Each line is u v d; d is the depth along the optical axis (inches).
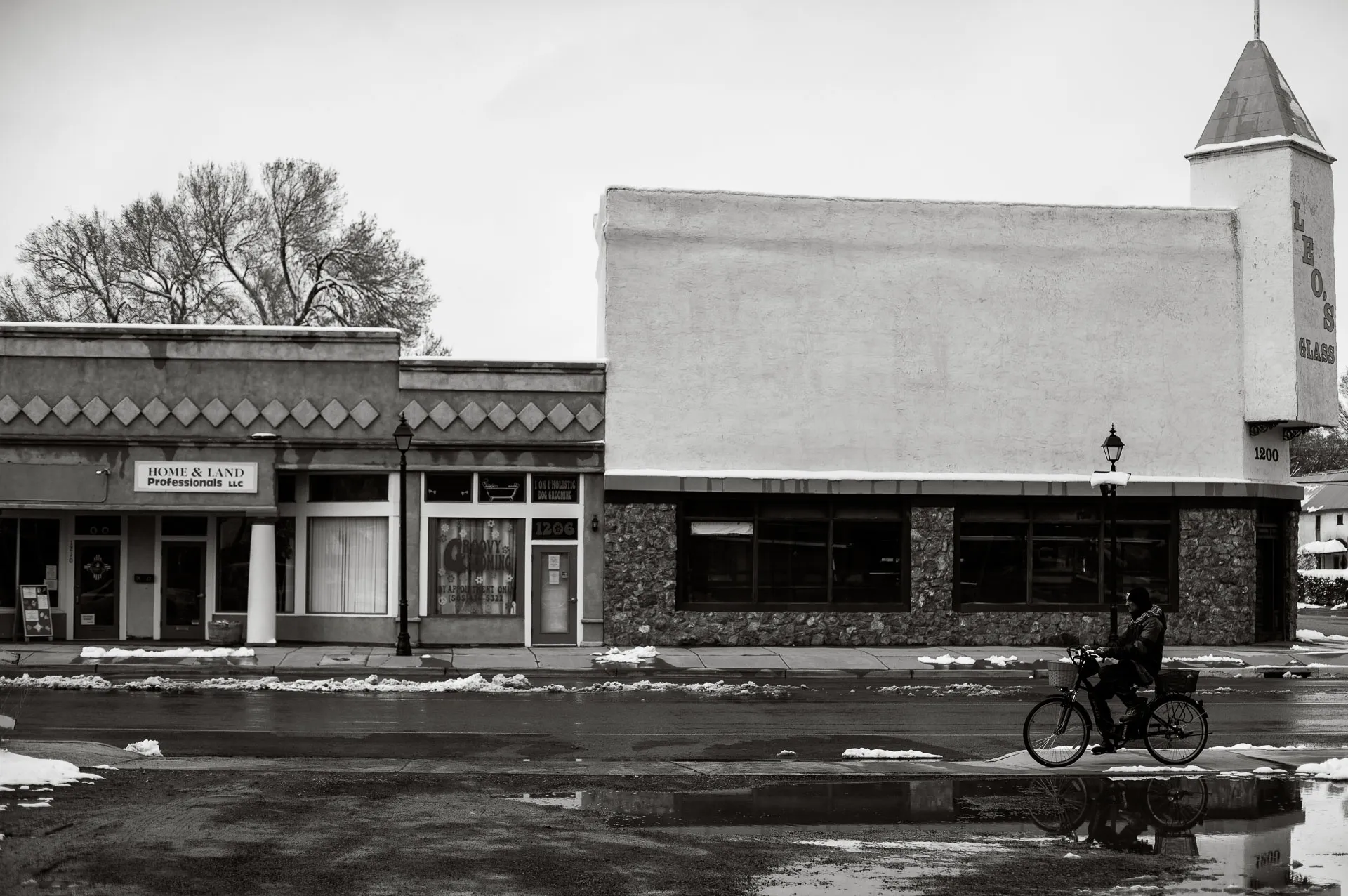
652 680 1001.5
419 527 1170.6
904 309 1235.9
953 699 876.0
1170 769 569.3
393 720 732.0
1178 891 356.8
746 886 357.1
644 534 1188.5
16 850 374.0
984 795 495.8
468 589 1178.0
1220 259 1277.1
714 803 475.2
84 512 1160.8
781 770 566.6
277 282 2089.1
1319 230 1299.2
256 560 1151.6
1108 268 1261.1
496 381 1179.9
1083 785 518.9
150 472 1145.4
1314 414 1277.1
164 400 1149.1
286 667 995.9
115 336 1146.0
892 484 1216.2
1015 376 1247.5
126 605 1184.2
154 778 495.8
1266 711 816.3
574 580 1184.8
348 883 352.2
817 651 1168.2
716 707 816.9
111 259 2022.6
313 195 2091.5
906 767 574.9
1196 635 1259.8
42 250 2007.9
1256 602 1284.4
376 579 1181.1
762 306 1218.0
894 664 1085.1
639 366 1198.3
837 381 1224.2
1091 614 1240.2
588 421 1189.1
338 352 1166.3
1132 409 1262.3
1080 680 595.5
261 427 1157.1
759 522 1210.0
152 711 757.3
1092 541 1252.5
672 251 1208.8
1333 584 2512.3
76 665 980.6
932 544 1222.9
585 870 371.2
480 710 786.8
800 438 1217.4
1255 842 416.8
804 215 1226.6
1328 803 480.7
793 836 421.4
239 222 2075.5
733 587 1204.5
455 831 417.1
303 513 1189.7
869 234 1234.0
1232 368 1278.3
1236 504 1267.2
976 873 374.3
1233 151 1284.4
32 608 1150.3
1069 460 1251.8
